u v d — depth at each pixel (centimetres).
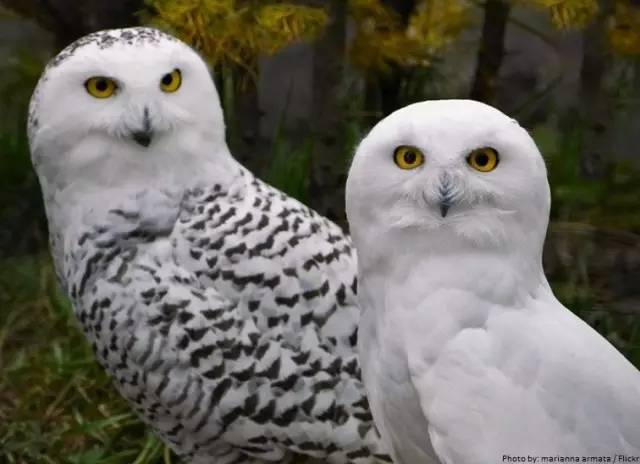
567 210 883
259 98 996
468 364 444
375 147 451
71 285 577
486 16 862
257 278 553
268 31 694
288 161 849
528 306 457
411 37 786
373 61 796
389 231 457
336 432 553
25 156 952
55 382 762
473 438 439
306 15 704
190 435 577
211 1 675
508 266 453
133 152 559
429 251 455
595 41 871
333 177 863
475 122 438
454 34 792
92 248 565
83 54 552
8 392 770
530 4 739
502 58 907
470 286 452
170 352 551
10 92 1010
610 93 909
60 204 578
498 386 440
